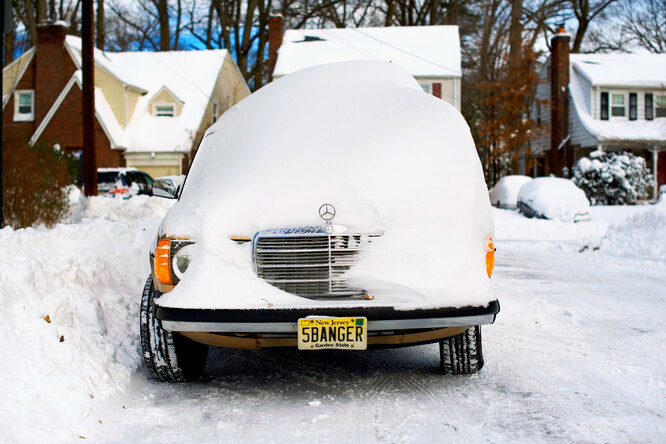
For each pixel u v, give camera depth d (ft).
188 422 12.10
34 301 13.96
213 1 145.18
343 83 17.17
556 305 23.43
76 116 105.29
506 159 117.50
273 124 15.94
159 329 13.94
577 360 16.16
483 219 13.48
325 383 14.67
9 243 16.39
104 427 11.75
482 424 11.84
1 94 24.94
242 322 12.23
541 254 42.22
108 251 20.27
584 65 116.26
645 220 41.73
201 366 15.19
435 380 14.74
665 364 15.69
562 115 111.34
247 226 13.08
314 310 12.21
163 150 106.32
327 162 14.15
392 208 13.10
